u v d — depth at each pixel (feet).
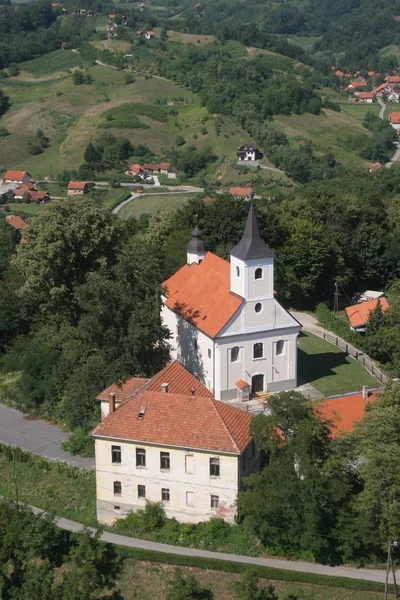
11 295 370.94
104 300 281.54
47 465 263.90
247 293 288.10
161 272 375.45
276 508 207.72
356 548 213.25
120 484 233.35
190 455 223.30
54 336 342.64
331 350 360.89
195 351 308.19
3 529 221.46
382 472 201.26
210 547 221.25
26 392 310.04
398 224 475.72
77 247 346.74
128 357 277.85
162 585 213.87
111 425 231.50
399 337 337.52
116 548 220.43
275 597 206.08
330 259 430.61
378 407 221.25
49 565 219.00
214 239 405.39
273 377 302.25
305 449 209.67
